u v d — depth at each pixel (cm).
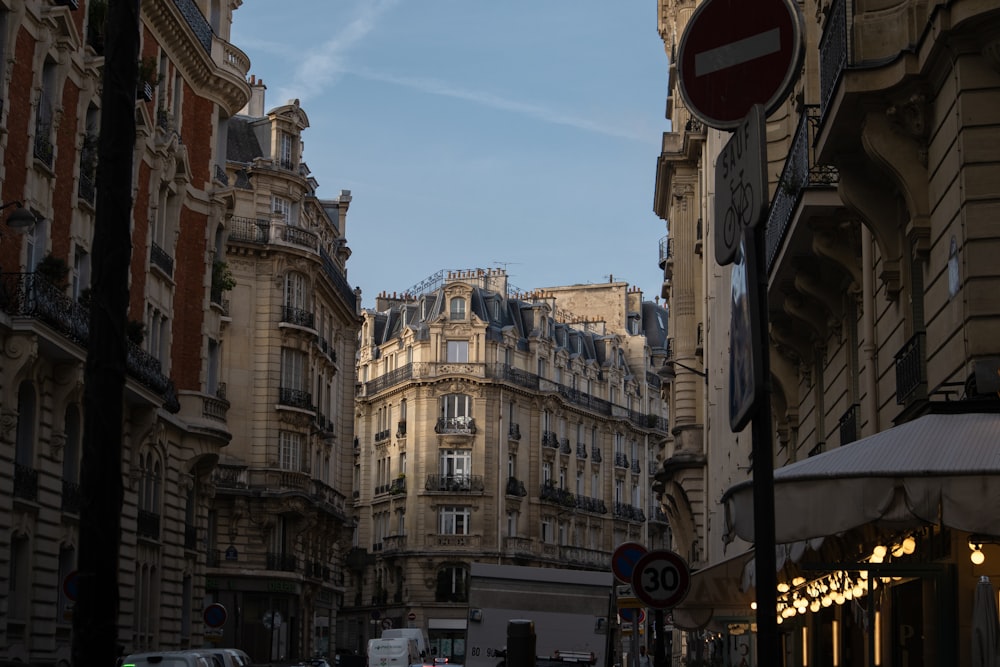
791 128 2798
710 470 4816
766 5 838
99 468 834
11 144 3055
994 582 1339
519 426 9994
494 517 9619
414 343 9938
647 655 5500
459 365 9731
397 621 9706
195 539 4678
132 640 3897
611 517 11150
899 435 1170
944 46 1497
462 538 9562
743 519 1141
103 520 830
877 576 1412
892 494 1061
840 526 1077
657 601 1716
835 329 2303
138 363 3738
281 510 6259
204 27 4584
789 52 825
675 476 5253
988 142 1452
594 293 12156
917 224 1617
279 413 6344
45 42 3209
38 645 3139
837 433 2278
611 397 11356
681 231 5447
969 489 1040
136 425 3859
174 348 4434
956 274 1478
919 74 1568
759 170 763
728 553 4188
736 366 813
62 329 3145
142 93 3781
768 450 777
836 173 1992
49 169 3272
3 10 3006
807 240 2127
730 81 845
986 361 1403
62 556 3409
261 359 6341
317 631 7225
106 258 854
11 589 3073
